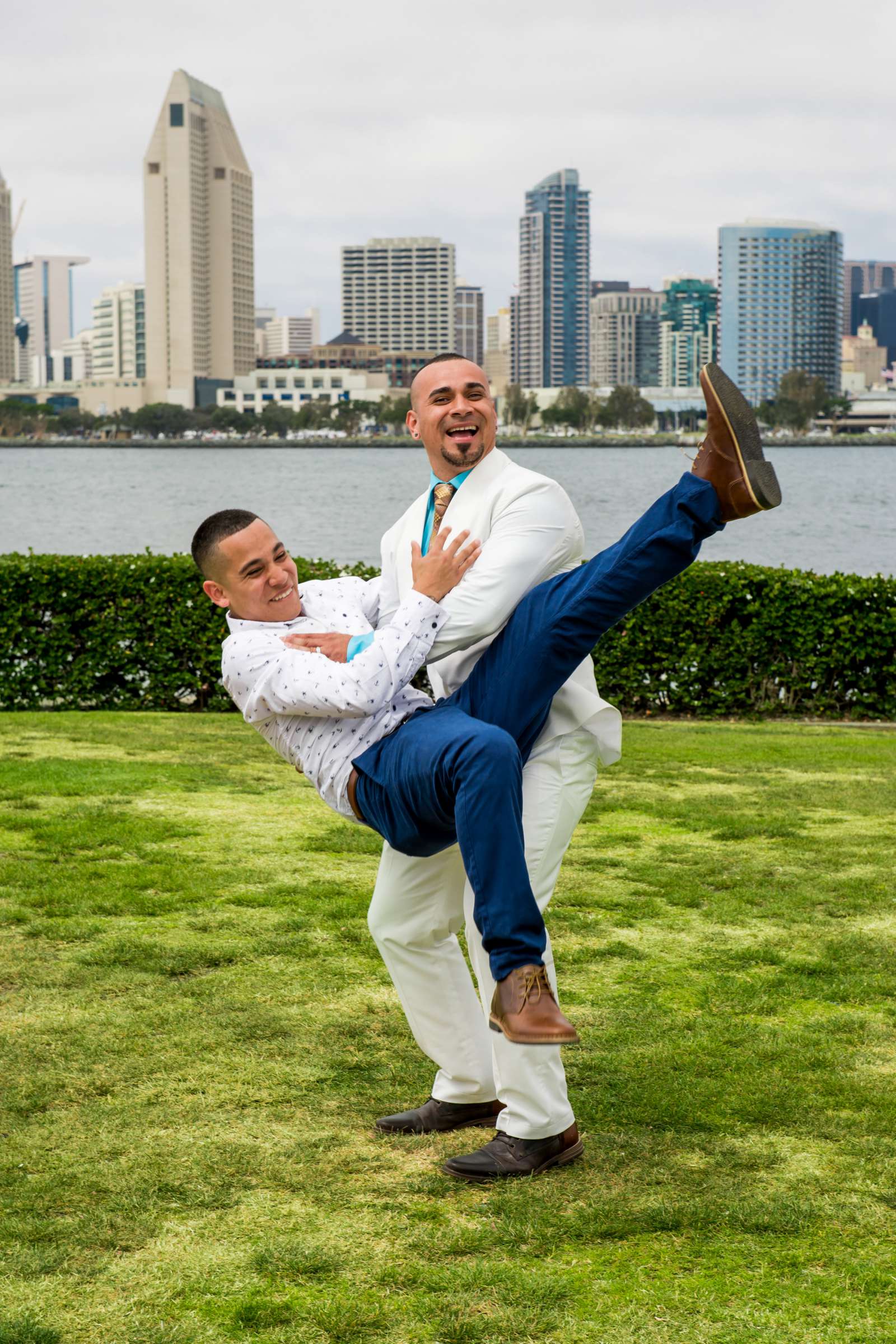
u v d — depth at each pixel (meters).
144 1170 3.62
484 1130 3.92
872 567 34.75
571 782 3.63
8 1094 4.12
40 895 6.21
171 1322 2.89
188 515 60.00
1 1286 3.03
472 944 3.61
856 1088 4.18
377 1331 2.85
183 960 5.38
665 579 3.32
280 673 3.50
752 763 9.76
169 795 8.38
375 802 3.46
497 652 3.49
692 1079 4.26
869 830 7.75
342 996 5.02
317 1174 3.61
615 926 5.98
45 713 11.77
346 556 39.28
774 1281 3.03
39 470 127.25
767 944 5.71
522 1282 3.01
